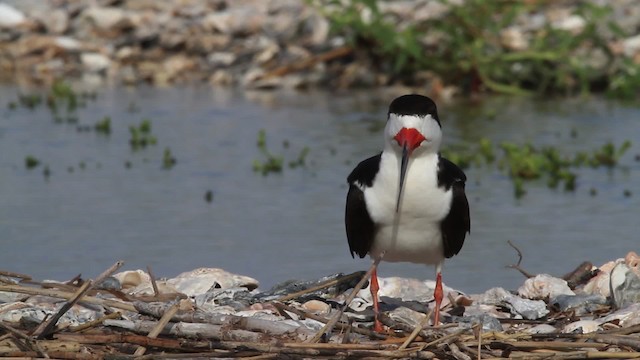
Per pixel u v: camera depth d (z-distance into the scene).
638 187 14.74
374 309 8.71
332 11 22.17
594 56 21.81
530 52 20.98
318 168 15.48
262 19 23.34
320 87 21.66
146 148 16.61
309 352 7.68
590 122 18.50
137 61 22.89
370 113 19.11
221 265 11.44
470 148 16.67
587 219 13.26
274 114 18.98
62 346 7.78
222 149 16.56
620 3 24.11
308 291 9.34
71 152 16.30
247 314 8.88
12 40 23.86
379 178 8.48
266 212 13.45
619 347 8.00
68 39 23.56
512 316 9.36
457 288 10.96
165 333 8.06
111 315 8.21
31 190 14.32
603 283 9.79
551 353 7.79
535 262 11.63
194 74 22.45
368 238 8.67
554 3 24.12
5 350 7.71
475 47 20.91
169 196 14.12
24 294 8.97
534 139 17.23
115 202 13.80
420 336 8.09
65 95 20.33
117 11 23.95
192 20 23.69
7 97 20.31
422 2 23.22
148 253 11.84
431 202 8.41
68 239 12.30
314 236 12.49
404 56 20.53
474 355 7.70
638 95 21.12
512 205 13.95
